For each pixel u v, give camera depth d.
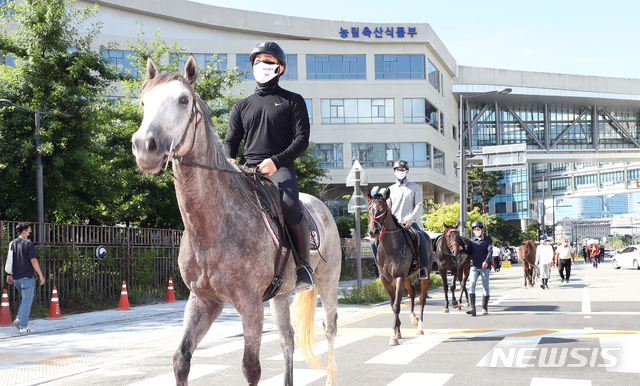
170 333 10.94
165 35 48.16
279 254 4.45
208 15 48.75
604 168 117.12
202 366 7.32
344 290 17.75
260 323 4.18
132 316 13.91
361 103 50.00
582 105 74.12
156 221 23.19
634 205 115.31
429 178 50.41
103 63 19.38
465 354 7.88
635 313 12.61
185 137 3.70
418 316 13.16
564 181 123.12
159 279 18.97
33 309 14.01
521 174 119.94
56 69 18.39
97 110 18.89
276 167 4.59
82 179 18.84
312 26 49.91
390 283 9.75
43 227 14.99
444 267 14.13
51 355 8.44
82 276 15.92
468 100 67.25
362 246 34.38
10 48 18.50
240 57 48.47
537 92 67.44
